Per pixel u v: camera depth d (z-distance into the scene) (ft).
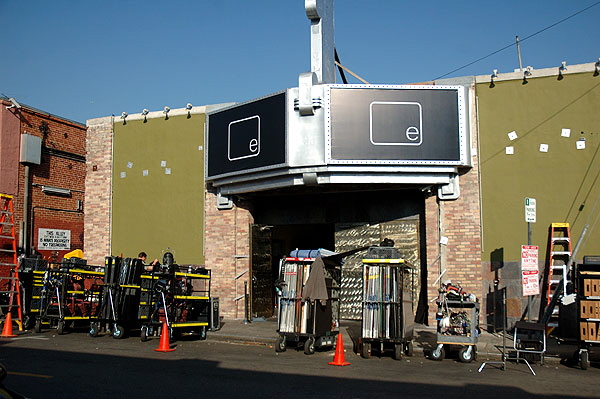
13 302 55.62
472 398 26.71
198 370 32.83
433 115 50.55
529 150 50.26
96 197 68.90
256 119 54.49
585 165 48.67
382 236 58.23
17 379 29.07
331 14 59.36
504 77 51.47
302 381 30.12
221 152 57.98
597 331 36.60
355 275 59.26
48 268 52.37
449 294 39.68
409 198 57.31
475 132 51.80
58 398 25.09
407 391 28.04
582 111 49.14
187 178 63.82
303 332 40.73
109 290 47.78
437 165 50.52
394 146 50.21
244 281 60.23
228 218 60.80
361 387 28.81
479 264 50.65
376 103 50.52
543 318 43.42
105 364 34.37
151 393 26.48
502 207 50.49
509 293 49.52
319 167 50.85
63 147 74.95
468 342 37.86
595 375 34.12
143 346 43.14
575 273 43.14
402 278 39.63
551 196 49.29
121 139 68.33
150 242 65.21
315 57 55.21
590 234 47.98
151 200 65.67
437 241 52.60
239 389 27.71
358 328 53.36
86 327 55.52
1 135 66.18
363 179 51.08
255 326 55.06
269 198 63.87
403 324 38.83
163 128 65.77
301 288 41.50
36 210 70.44
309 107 50.60
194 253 62.59
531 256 41.91
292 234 75.25
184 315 47.52
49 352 39.06
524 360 36.47
